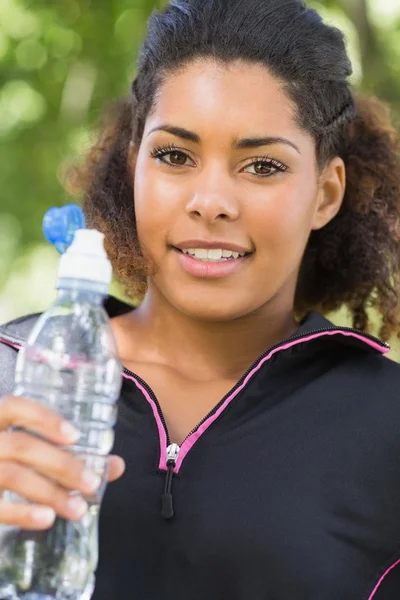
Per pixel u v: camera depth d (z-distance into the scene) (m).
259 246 2.34
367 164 2.85
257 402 2.38
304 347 2.44
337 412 2.40
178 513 2.24
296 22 2.43
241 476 2.28
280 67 2.36
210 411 2.34
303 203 2.40
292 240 2.39
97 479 1.78
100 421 1.94
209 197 2.28
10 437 1.79
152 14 2.56
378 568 2.31
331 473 2.31
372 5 6.49
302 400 2.40
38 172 6.83
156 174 2.36
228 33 2.35
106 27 6.75
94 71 6.77
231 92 2.32
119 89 6.66
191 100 2.32
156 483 2.27
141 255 2.42
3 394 2.41
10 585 1.91
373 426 2.38
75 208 1.94
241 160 2.33
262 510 2.25
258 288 2.37
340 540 2.27
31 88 6.87
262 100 2.33
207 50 2.35
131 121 2.71
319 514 2.27
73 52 6.81
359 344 2.48
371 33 5.86
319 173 2.53
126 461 2.30
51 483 1.77
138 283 2.60
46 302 7.32
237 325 2.53
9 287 7.30
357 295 2.96
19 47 6.87
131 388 2.38
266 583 2.21
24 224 6.91
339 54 2.53
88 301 1.89
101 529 2.25
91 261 1.83
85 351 1.90
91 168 2.91
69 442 1.76
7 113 6.89
